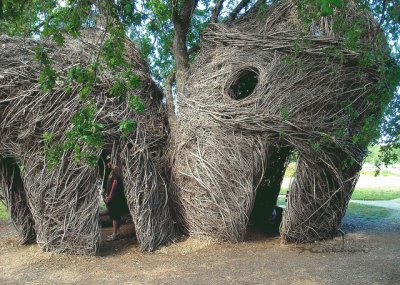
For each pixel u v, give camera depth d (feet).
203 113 28.12
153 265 24.06
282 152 35.06
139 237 26.84
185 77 31.83
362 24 26.03
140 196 26.73
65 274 22.70
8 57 25.16
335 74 26.09
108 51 17.08
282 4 29.04
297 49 24.58
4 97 24.86
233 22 31.37
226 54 28.96
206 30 31.27
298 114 26.25
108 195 29.63
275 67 26.91
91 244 25.41
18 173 28.53
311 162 26.94
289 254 25.58
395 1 13.57
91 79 16.11
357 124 27.17
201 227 27.96
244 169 26.96
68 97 24.75
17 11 16.26
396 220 38.01
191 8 32.60
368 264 23.47
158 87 32.40
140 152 26.66
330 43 25.98
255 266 23.35
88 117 15.64
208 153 27.50
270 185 36.09
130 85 17.20
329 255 25.40
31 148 25.18
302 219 27.71
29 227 28.45
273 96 26.55
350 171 28.55
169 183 29.55
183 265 23.91
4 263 24.73
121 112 26.25
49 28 16.88
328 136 25.45
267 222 35.65
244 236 28.48
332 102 26.43
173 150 29.58
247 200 27.20
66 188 24.98
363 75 26.13
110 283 21.30
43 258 24.89
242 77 29.60
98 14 20.02
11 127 25.20
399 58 21.26
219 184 27.20
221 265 23.68
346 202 29.40
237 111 26.99
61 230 25.31
